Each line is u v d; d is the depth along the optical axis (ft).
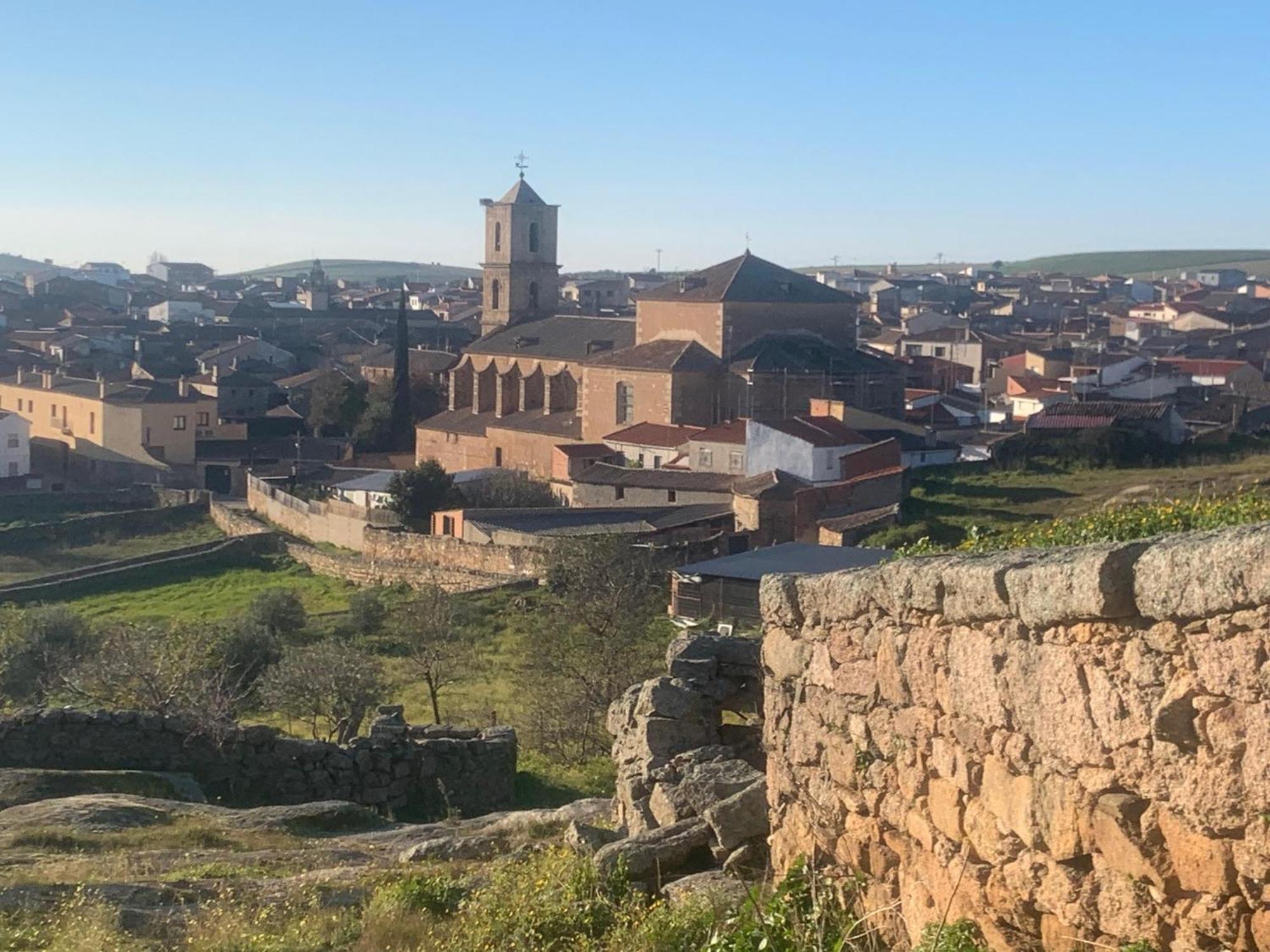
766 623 40.52
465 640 177.68
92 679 116.47
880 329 641.40
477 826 64.18
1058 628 25.48
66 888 49.06
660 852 43.34
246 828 64.95
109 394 414.41
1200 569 21.91
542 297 466.70
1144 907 23.62
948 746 29.84
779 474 247.50
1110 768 24.29
